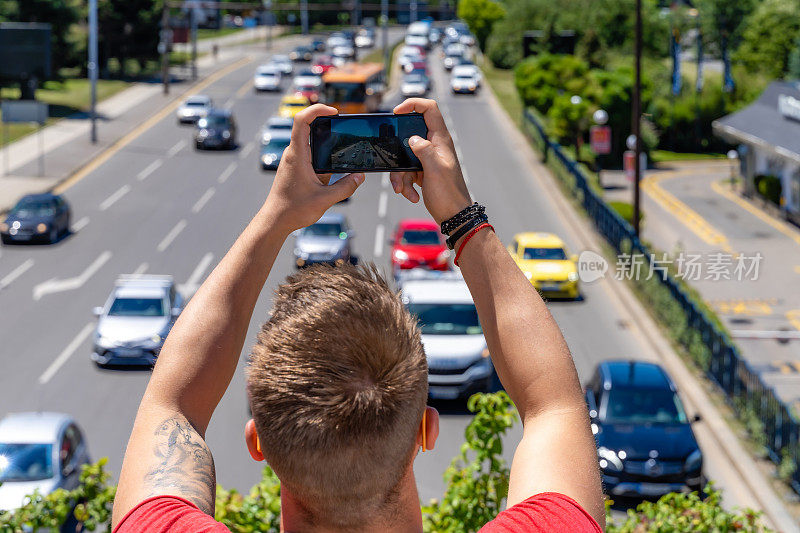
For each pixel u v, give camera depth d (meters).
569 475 1.49
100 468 8.74
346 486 1.48
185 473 1.54
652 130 68.44
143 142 59.19
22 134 58.94
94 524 8.50
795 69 85.75
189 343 1.72
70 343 26.27
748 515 8.60
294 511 1.56
